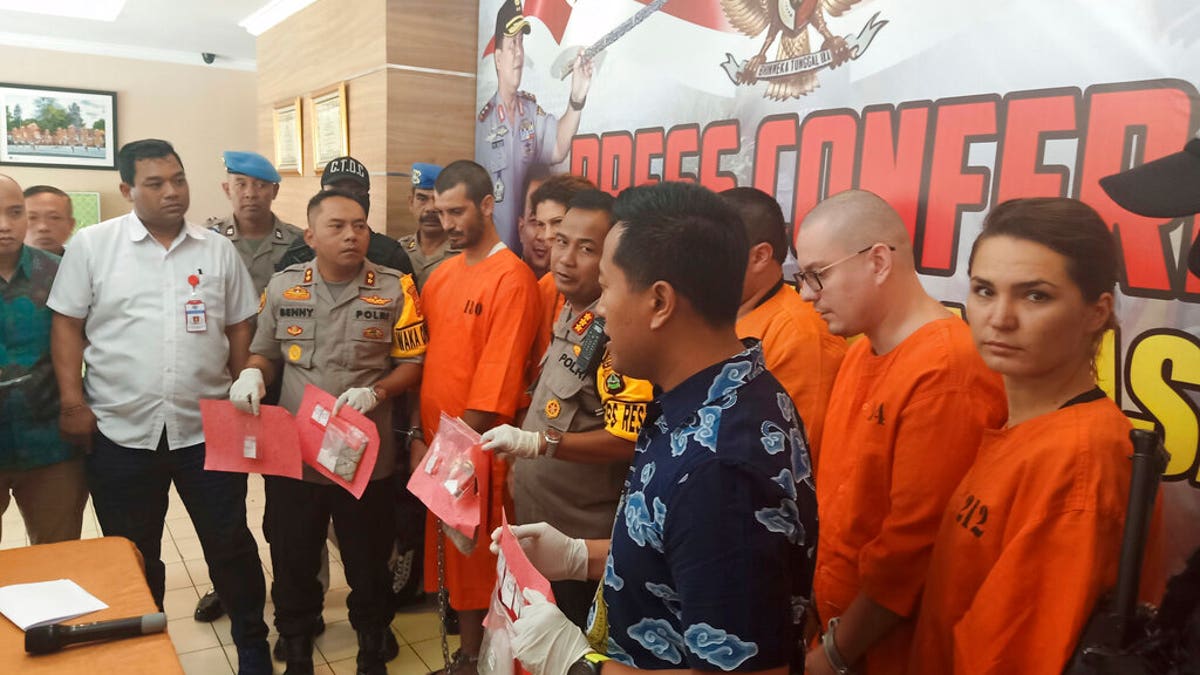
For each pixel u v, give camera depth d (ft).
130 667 3.95
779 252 5.76
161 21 18.66
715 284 2.97
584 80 9.34
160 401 7.54
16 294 7.57
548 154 10.17
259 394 7.22
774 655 2.67
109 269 7.48
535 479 6.27
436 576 7.97
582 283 6.13
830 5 6.31
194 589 9.90
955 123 5.47
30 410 7.63
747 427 2.82
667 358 3.09
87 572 4.99
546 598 3.57
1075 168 4.81
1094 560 3.38
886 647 4.61
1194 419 4.28
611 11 8.82
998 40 5.19
